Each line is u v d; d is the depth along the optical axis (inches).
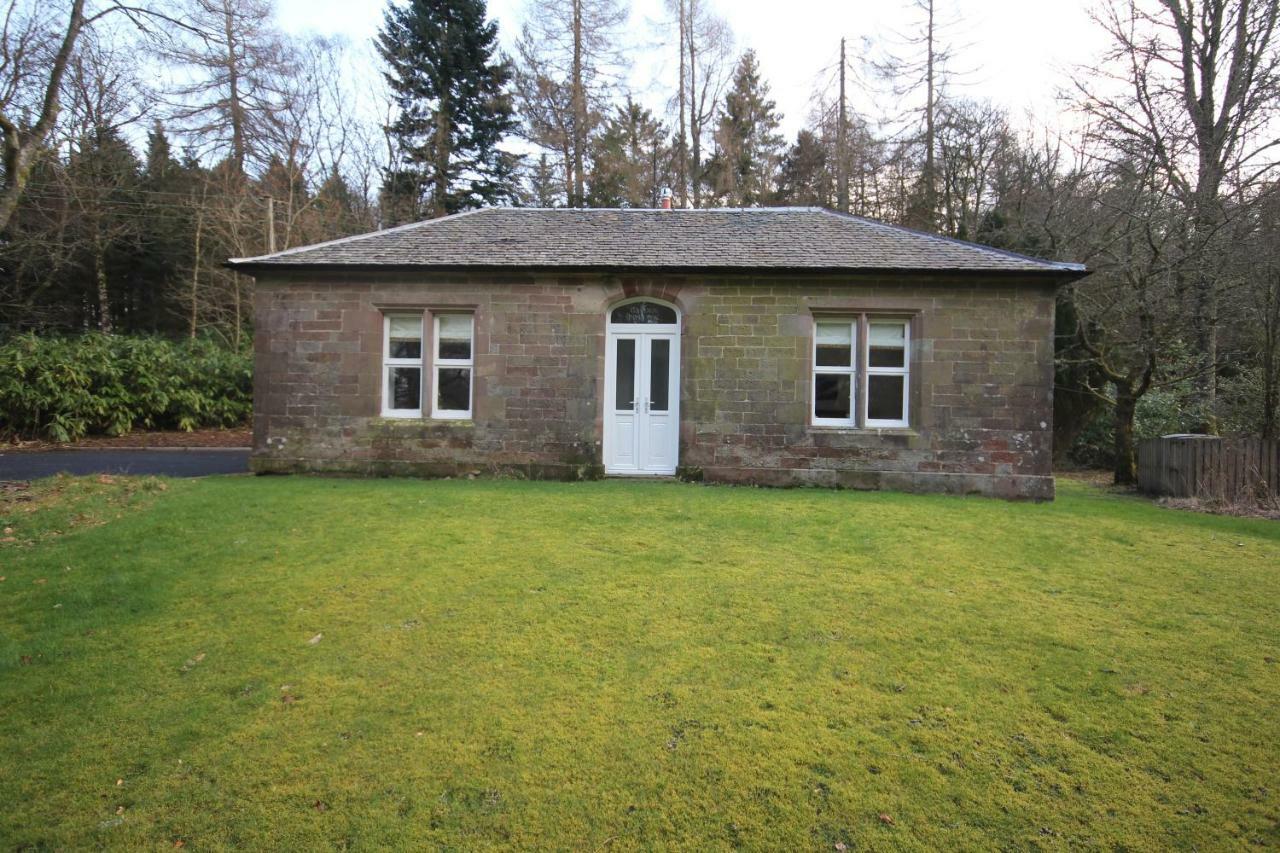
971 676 173.9
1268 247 501.4
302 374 468.8
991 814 124.0
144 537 283.7
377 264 455.2
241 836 117.9
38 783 132.1
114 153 1063.6
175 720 153.4
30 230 958.4
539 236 507.8
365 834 118.1
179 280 1175.6
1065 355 703.7
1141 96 589.0
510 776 133.3
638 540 290.2
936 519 341.7
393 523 312.2
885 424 457.1
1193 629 206.5
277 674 173.9
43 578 239.5
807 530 311.7
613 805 125.6
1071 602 227.9
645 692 164.2
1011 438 441.1
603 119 1179.3
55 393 692.1
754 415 455.2
